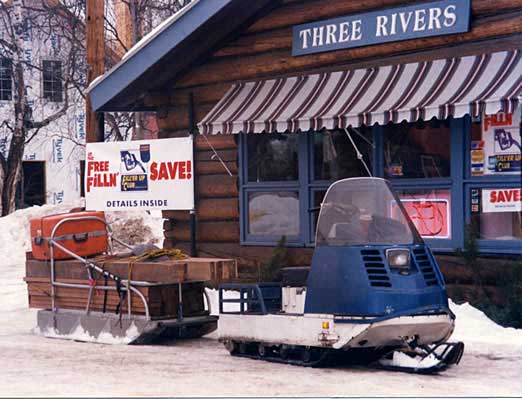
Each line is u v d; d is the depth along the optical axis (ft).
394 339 29.07
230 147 50.98
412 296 28.66
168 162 51.44
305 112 44.09
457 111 38.06
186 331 38.11
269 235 49.24
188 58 51.75
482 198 41.42
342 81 45.65
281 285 33.35
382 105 41.14
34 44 115.44
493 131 41.01
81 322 37.70
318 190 47.37
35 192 118.42
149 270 35.81
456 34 42.34
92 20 60.85
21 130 108.99
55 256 38.75
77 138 118.93
